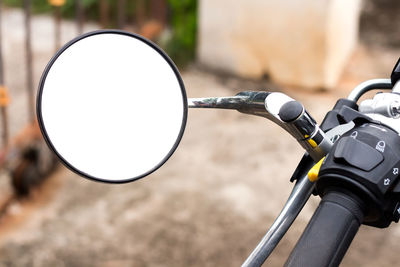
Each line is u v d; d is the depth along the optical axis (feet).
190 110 16.49
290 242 11.18
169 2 20.31
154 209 12.17
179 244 11.16
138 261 10.68
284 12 17.63
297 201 2.92
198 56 19.15
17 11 21.70
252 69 18.61
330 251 2.22
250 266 2.76
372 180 2.35
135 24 21.26
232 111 16.57
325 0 17.12
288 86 18.42
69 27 20.93
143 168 2.53
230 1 18.15
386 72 19.72
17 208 12.10
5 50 18.67
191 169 13.73
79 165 2.40
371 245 11.20
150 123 2.58
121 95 2.53
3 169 12.96
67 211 12.07
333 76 18.57
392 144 2.46
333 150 2.50
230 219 11.93
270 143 15.01
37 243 11.04
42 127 2.34
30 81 12.86
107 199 12.50
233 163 14.08
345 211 2.34
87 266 10.49
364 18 23.22
